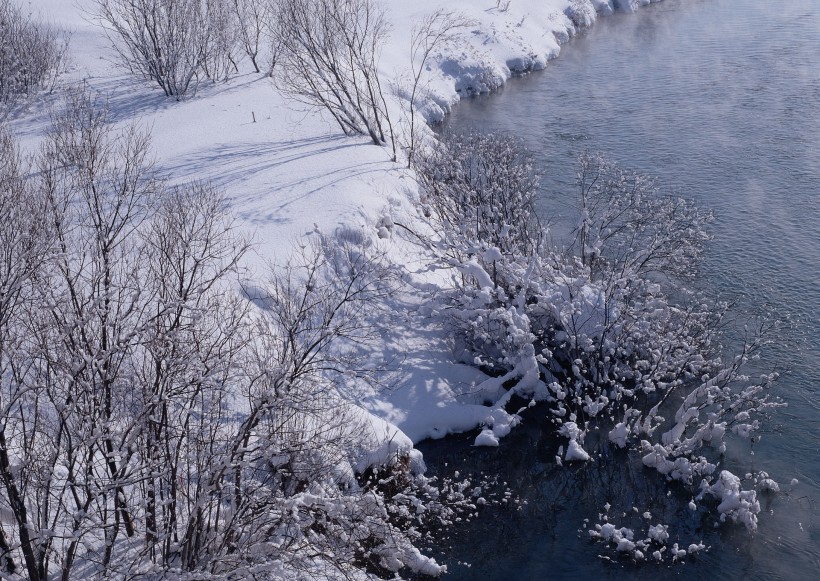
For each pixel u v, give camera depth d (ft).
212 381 39.04
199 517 38.88
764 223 86.74
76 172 52.47
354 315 64.08
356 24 113.09
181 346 39.37
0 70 108.27
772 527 51.13
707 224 86.74
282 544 41.73
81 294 40.57
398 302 71.15
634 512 53.67
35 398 37.81
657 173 100.27
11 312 35.42
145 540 38.91
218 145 95.61
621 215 85.35
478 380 67.21
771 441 58.29
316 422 48.29
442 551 51.01
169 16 112.37
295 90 103.14
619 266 73.05
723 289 75.82
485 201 75.10
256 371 45.01
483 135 106.01
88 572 39.01
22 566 38.14
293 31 96.02
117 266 50.55
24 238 36.01
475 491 55.93
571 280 68.28
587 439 61.31
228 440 39.88
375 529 46.52
